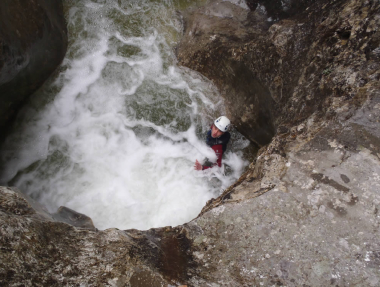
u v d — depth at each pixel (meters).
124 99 4.43
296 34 3.36
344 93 2.66
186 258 2.08
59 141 4.06
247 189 2.40
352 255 1.99
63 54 4.27
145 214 3.93
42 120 4.05
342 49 2.89
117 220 3.81
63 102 4.20
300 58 3.26
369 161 2.30
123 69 4.49
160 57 4.62
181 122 4.54
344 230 2.08
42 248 1.85
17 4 3.12
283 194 2.25
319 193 2.23
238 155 4.59
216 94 4.54
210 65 4.36
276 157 2.50
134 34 4.60
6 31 2.87
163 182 4.18
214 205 2.46
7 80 3.10
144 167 4.21
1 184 3.70
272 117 3.67
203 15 4.55
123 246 2.01
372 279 1.91
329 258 2.00
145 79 4.53
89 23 4.49
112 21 4.56
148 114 4.47
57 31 4.02
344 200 2.18
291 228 2.12
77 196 3.87
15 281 1.67
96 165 4.07
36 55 3.55
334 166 2.33
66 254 1.89
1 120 3.58
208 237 2.17
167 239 2.27
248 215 2.21
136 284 1.83
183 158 4.40
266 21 4.20
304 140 2.56
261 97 3.82
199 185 4.28
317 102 2.87
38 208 2.32
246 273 1.99
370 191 2.20
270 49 3.49
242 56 3.84
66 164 3.99
